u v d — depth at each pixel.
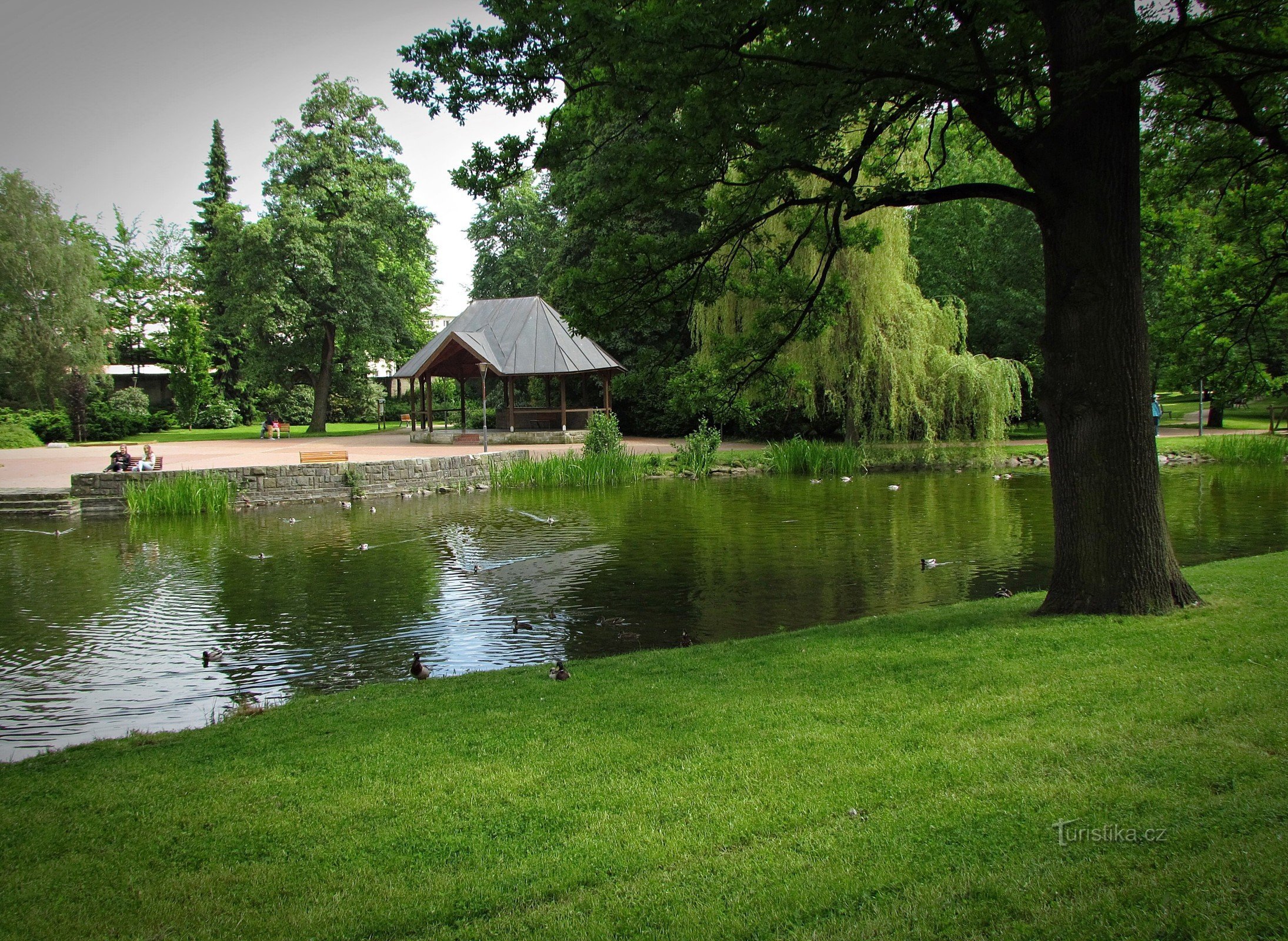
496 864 3.93
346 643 10.42
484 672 8.50
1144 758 4.54
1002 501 20.77
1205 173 10.95
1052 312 8.28
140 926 3.53
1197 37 7.57
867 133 9.44
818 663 7.08
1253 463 27.53
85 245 49.28
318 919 3.52
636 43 7.46
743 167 9.64
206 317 63.69
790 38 8.34
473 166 9.56
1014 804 4.14
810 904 3.44
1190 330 12.96
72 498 23.11
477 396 57.34
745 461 29.83
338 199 44.56
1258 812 3.86
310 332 44.66
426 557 15.68
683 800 4.45
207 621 11.52
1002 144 8.27
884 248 27.17
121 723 7.89
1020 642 7.07
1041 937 3.11
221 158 63.22
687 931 3.31
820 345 27.50
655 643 10.13
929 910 3.34
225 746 5.94
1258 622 7.18
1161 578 7.92
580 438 37.88
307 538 18.23
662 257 10.50
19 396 47.75
